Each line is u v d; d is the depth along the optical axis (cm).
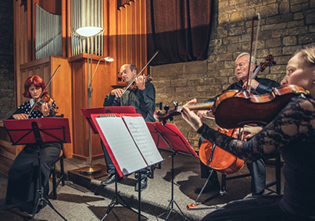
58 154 263
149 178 288
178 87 432
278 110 99
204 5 383
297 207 92
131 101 306
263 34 359
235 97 100
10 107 614
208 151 208
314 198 89
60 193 280
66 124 209
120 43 417
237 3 377
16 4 512
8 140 418
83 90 383
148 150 158
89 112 236
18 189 231
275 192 238
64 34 409
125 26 421
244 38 373
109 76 406
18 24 505
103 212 233
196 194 238
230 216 104
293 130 88
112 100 310
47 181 243
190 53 403
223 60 391
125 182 278
